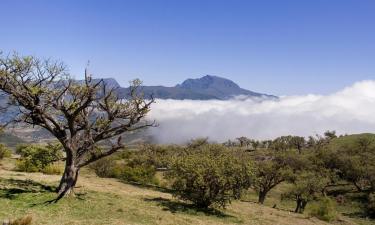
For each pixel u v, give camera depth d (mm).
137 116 34000
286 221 41125
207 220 32062
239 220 35188
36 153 38469
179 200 41688
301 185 66250
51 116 31453
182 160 39906
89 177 57812
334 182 106500
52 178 43812
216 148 61906
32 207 26969
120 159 94438
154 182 64812
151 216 29438
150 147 85562
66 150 32125
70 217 25625
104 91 32625
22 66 29234
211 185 38469
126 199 36156
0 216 22984
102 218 26625
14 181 36156
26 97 30031
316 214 56156
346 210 83438
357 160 109375
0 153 66438
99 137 33625
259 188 72938
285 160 94500
